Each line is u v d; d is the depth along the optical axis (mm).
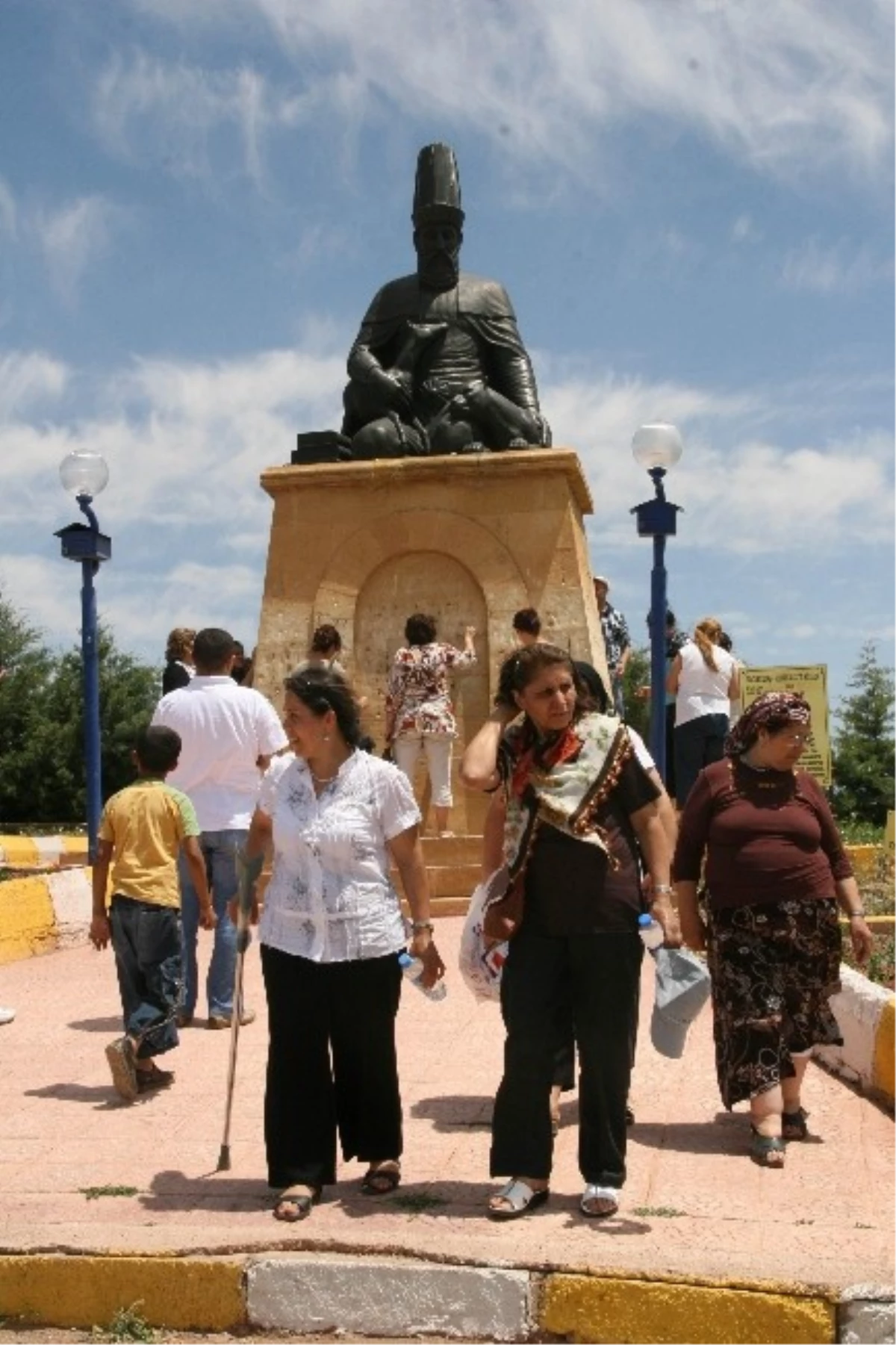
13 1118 7184
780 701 6602
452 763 13484
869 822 26891
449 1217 5641
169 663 12039
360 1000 5852
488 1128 6867
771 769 6676
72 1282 5156
